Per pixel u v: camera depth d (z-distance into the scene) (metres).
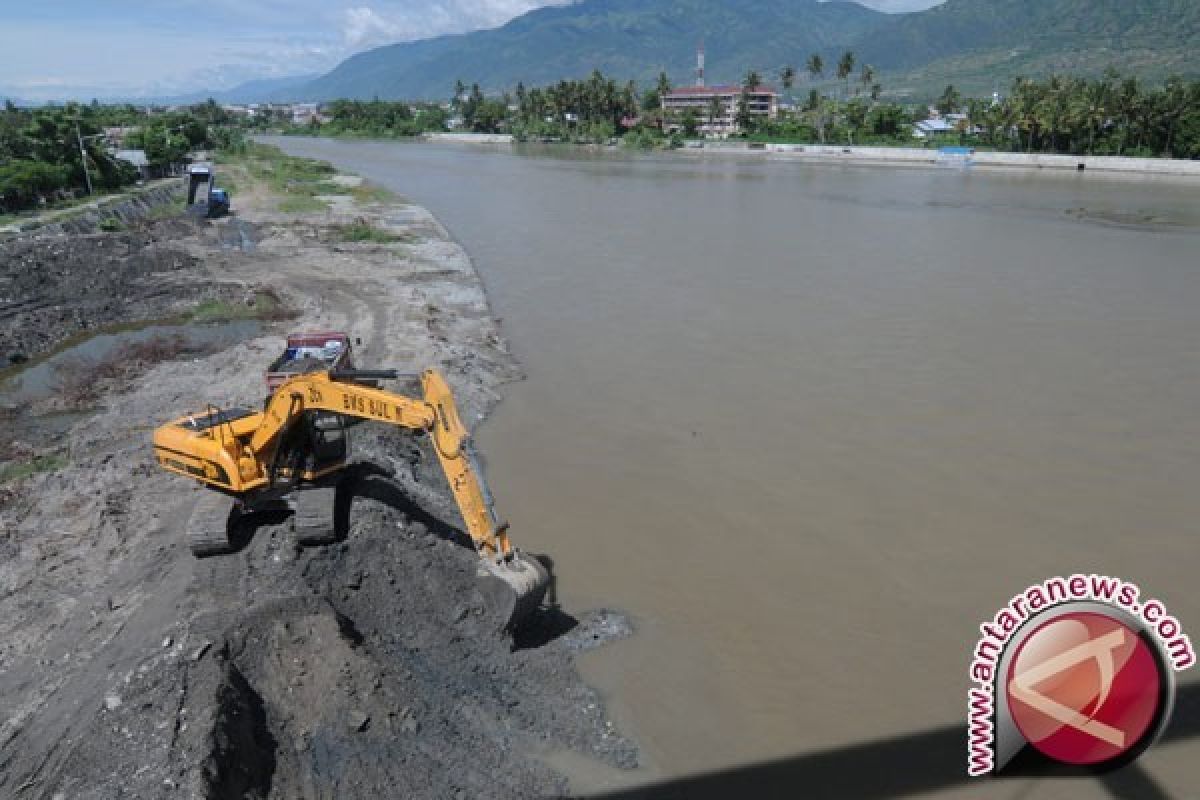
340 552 14.02
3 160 63.34
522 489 19.92
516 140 168.88
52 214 54.16
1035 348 30.02
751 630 14.65
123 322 35.12
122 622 13.40
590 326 33.44
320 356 22.16
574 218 62.44
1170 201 70.25
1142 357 28.98
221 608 13.06
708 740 12.12
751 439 22.53
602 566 16.61
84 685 11.95
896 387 26.25
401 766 10.84
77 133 65.31
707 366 28.47
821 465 20.94
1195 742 11.63
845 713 12.66
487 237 54.50
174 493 18.28
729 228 57.09
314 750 10.84
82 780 9.88
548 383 27.17
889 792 11.14
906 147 124.31
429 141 182.38
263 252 47.88
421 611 13.62
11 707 11.87
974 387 26.17
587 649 14.10
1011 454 21.42
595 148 151.75
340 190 78.88
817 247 49.81
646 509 18.89
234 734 10.23
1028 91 108.00
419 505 16.77
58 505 18.05
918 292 38.41
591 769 11.53
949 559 16.72
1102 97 99.38
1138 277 41.50
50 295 37.34
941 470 20.56
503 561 12.88
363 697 11.38
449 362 27.31
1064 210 65.44
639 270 43.78
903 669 13.60
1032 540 17.38
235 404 24.33
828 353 29.64
